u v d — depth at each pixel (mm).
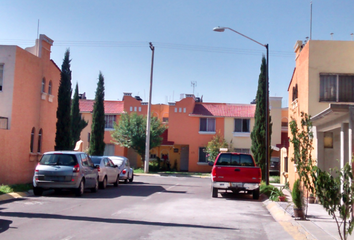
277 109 37625
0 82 17859
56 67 22922
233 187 16141
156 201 14211
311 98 16016
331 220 10578
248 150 38625
